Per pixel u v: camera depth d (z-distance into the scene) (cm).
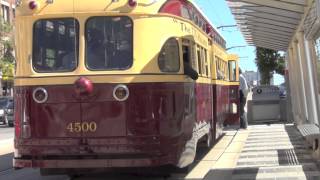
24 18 916
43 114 892
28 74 905
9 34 5112
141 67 882
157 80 888
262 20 1634
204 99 1199
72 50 895
